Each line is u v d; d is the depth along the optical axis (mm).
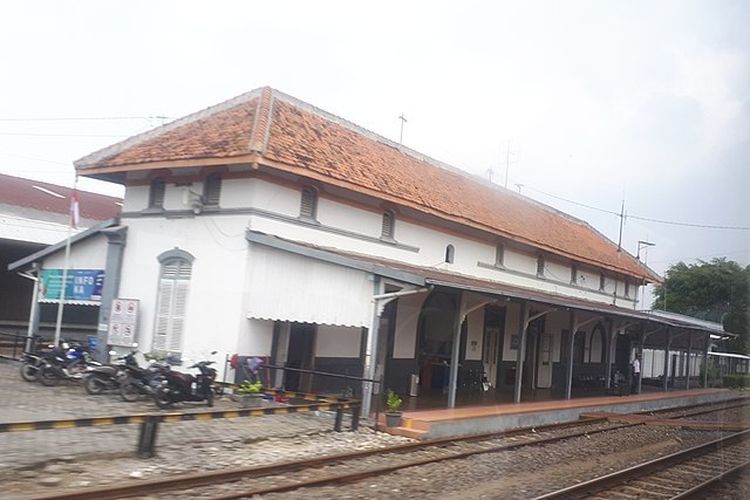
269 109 17641
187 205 16297
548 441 15047
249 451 10758
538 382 26625
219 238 16094
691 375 39938
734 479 12133
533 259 26094
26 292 24812
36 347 18797
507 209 27156
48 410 12359
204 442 11055
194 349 16141
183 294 16703
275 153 15398
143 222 17891
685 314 31812
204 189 16547
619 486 10719
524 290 21266
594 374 30984
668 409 26656
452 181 24891
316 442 12055
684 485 11086
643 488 10680
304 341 16891
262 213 15695
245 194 15742
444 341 21234
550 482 10688
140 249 17844
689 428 19750
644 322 26469
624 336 33531
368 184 17422
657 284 33938
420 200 19219
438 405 17266
